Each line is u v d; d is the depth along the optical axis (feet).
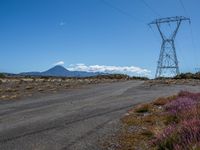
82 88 136.05
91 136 33.65
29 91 116.88
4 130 38.24
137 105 62.39
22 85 159.84
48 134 35.19
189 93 67.77
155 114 45.80
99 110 56.44
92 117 47.55
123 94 99.09
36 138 33.24
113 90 121.80
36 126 40.57
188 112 36.45
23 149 28.78
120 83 193.98
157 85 163.53
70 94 101.24
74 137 33.37
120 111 54.13
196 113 33.91
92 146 29.35
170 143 24.32
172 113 40.70
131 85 164.55
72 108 60.70
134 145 28.86
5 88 134.72
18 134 35.55
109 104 67.05
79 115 50.21
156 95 92.58
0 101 79.41
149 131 33.14
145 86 153.99
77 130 37.22
